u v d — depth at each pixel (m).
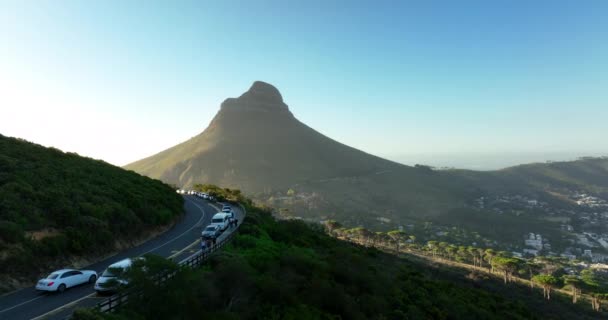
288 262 26.73
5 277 20.72
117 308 15.19
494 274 87.38
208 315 16.30
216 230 35.31
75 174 39.31
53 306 17.98
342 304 23.64
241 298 19.30
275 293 20.89
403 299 32.22
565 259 143.75
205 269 22.16
